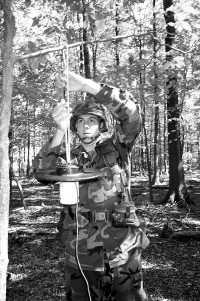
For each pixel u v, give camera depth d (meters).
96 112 2.07
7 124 1.42
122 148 2.11
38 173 1.66
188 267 5.34
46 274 5.26
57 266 5.63
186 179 22.86
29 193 18.17
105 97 1.88
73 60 10.31
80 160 2.15
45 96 4.41
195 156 32.22
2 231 1.39
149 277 4.90
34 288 4.70
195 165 33.44
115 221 2.05
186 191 11.74
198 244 6.68
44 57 2.36
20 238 7.63
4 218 1.40
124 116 1.96
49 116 6.07
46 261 5.93
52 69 4.69
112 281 2.05
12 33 1.45
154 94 4.02
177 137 11.77
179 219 9.30
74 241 2.09
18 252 6.57
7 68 1.44
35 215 10.92
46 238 7.63
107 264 2.04
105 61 13.48
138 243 2.10
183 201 11.22
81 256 2.04
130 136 2.06
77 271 2.07
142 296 2.12
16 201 14.78
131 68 3.45
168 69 3.59
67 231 2.16
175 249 6.38
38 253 6.45
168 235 7.22
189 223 8.79
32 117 6.70
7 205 1.41
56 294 4.46
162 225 8.61
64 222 2.18
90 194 2.08
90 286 2.07
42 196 16.47
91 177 1.61
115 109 1.93
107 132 2.22
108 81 3.61
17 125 7.76
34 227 8.99
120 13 5.40
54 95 4.40
